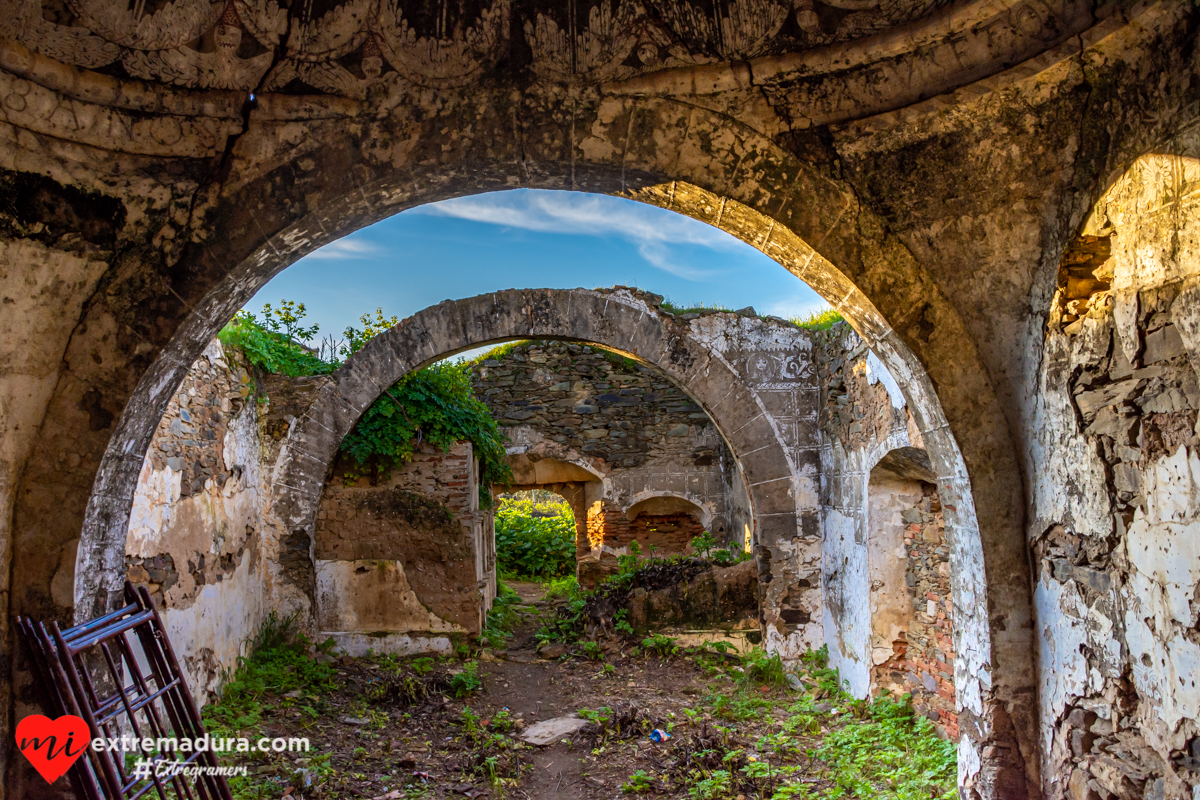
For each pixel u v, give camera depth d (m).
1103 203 2.38
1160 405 2.11
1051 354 2.59
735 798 3.81
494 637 7.32
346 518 6.99
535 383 10.88
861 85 2.70
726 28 2.74
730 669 6.39
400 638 6.84
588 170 2.85
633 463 10.72
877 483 5.35
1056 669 2.58
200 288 2.69
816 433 6.80
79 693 2.36
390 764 4.34
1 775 2.36
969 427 2.75
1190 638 1.99
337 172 2.74
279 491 6.65
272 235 2.72
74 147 2.54
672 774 4.16
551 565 13.05
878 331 2.96
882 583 5.31
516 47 2.78
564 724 5.11
